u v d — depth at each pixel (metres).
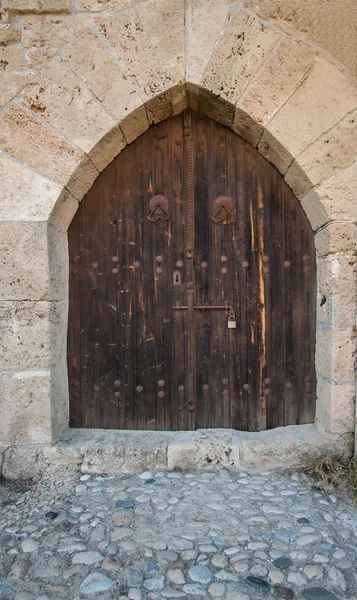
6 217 2.18
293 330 2.46
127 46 2.18
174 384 2.48
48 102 2.18
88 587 1.44
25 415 2.23
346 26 2.16
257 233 2.45
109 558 1.57
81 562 1.56
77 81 2.18
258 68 2.18
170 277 2.46
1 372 2.21
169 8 2.17
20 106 2.18
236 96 2.19
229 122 2.37
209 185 2.45
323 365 2.33
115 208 2.46
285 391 2.48
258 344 2.47
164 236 2.46
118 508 1.89
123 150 2.45
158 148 2.45
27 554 1.60
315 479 2.12
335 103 2.19
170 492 2.03
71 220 2.45
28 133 2.18
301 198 2.37
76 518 1.82
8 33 2.17
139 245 2.46
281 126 2.20
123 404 2.50
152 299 2.47
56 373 2.31
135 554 1.59
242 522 1.78
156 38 2.17
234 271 2.46
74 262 2.47
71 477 2.18
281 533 1.71
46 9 2.17
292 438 2.29
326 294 2.28
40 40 2.18
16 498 2.01
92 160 2.27
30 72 2.18
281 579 1.47
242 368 2.47
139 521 1.79
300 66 2.18
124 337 2.48
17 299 2.20
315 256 2.45
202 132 2.45
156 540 1.67
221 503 1.92
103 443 2.28
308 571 1.50
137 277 2.47
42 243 2.19
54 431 2.28
